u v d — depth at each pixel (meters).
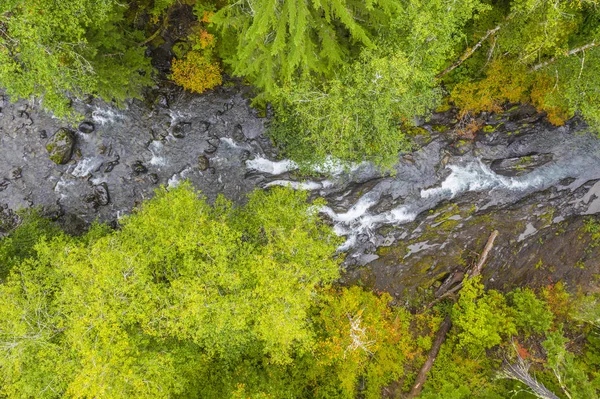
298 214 12.64
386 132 12.60
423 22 10.39
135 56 13.95
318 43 11.31
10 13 9.73
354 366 13.83
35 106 16.19
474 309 15.78
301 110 12.54
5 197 16.44
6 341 10.26
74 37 10.91
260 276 10.83
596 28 12.15
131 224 11.82
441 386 15.74
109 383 9.90
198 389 13.34
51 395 10.82
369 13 10.38
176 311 10.80
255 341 13.34
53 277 11.43
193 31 15.34
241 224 13.20
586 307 15.56
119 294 10.58
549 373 14.30
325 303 15.48
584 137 17.25
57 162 16.45
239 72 11.80
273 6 7.80
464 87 15.49
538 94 15.04
